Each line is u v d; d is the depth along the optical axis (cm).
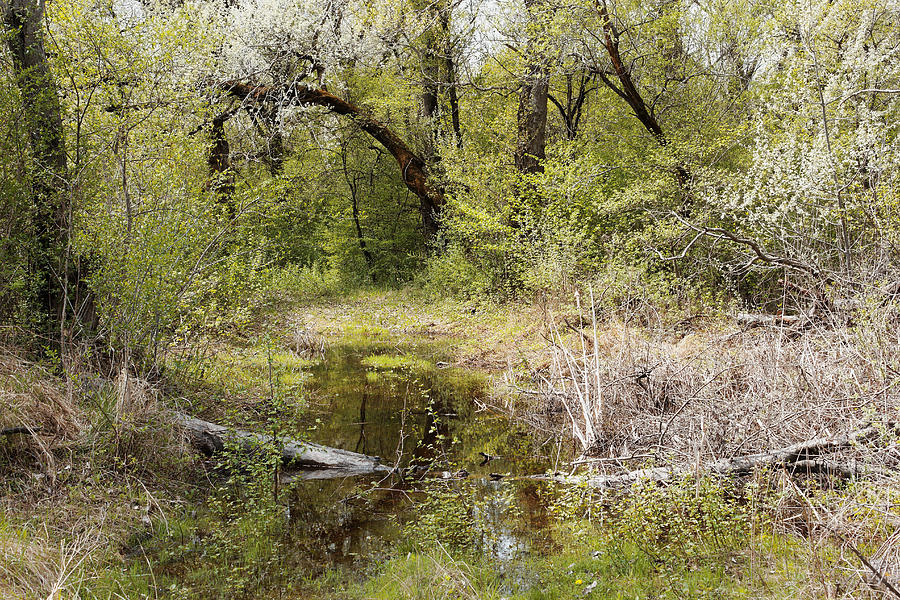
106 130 766
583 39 1505
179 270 755
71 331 689
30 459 556
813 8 1045
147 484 600
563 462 735
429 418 942
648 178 1505
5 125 646
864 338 628
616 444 732
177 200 791
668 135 1586
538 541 530
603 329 1153
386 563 496
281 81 1817
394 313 1980
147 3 1045
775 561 429
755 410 622
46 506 511
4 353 618
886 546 386
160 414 648
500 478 695
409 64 2147
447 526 554
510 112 1784
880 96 1047
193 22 880
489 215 1652
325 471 718
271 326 1248
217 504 589
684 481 517
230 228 885
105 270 691
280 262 2412
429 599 434
